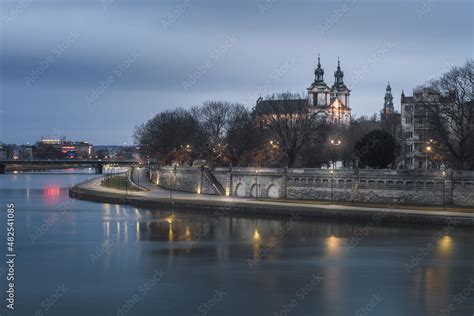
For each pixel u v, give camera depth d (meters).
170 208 189.12
